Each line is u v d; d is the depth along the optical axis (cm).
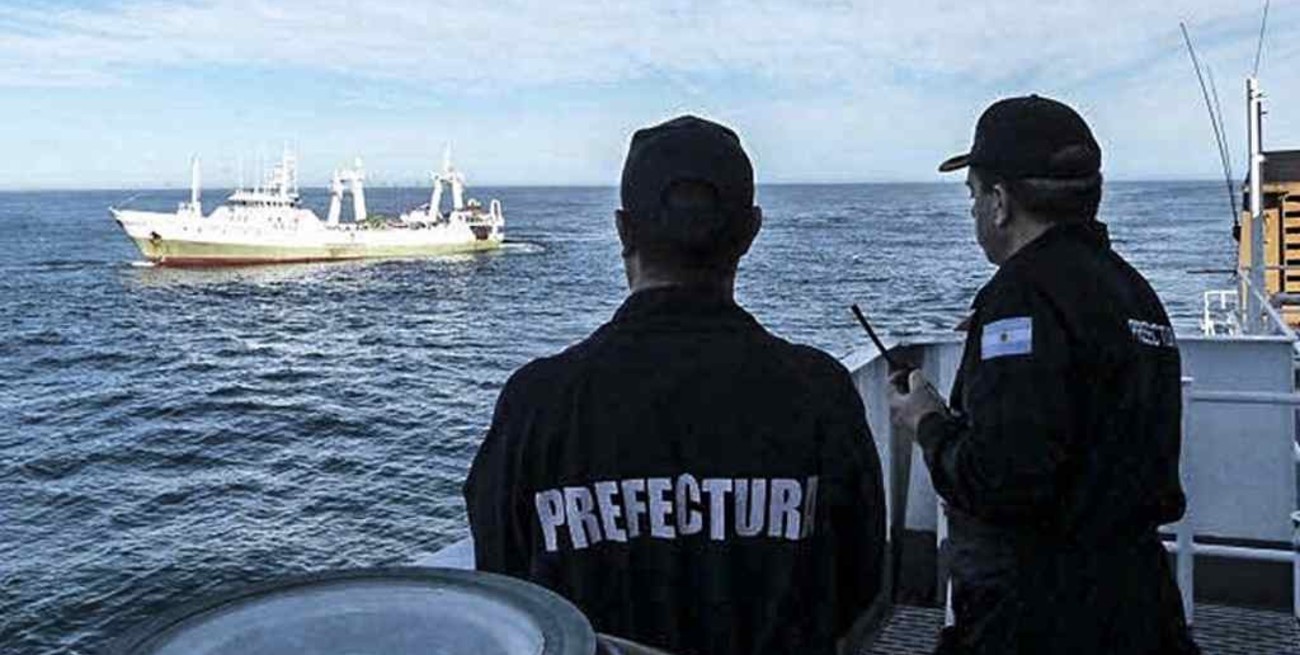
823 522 141
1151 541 203
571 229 14962
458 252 9550
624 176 150
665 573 139
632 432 141
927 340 451
